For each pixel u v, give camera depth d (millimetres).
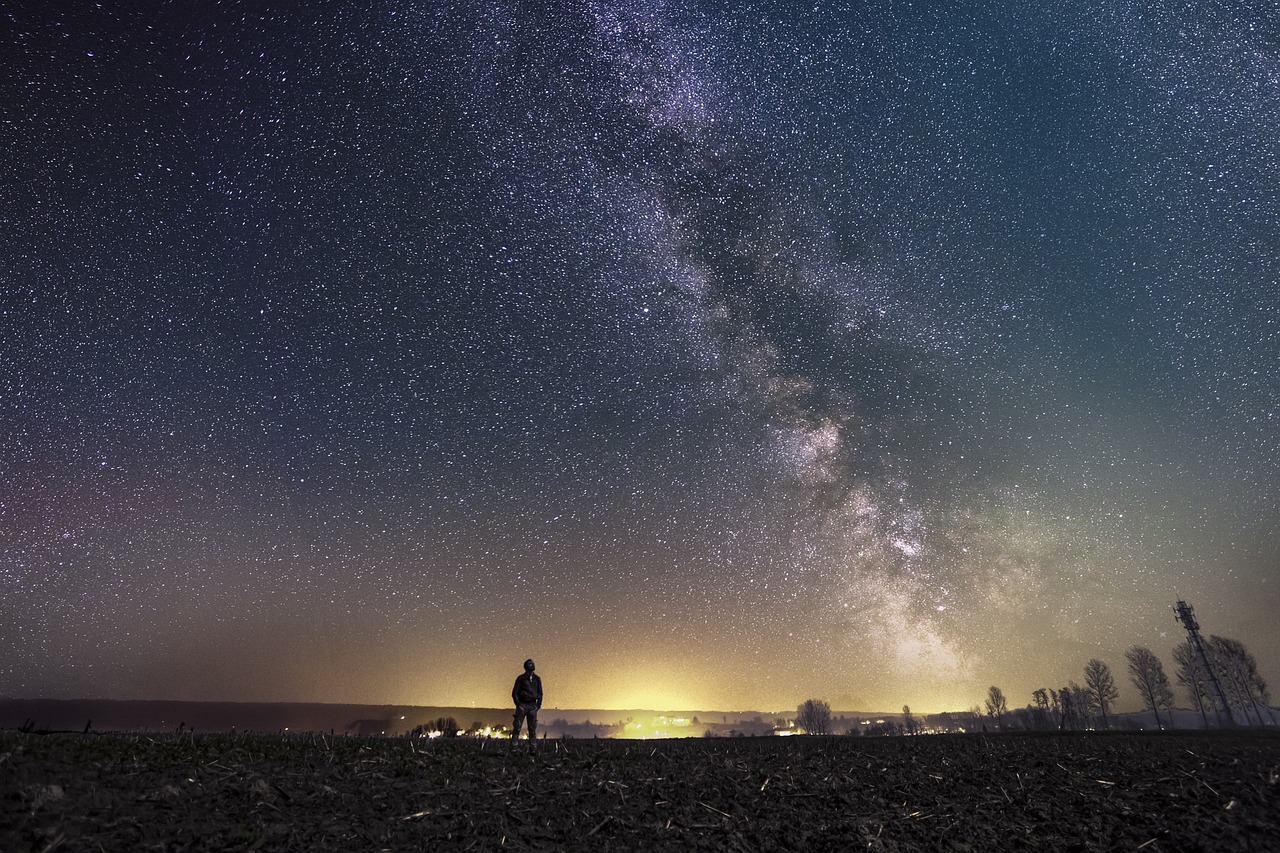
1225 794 10133
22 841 5805
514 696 16297
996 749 17391
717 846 7957
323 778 9828
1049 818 9336
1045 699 76750
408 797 9148
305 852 6590
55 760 8562
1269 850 7648
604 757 14391
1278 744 18578
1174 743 19109
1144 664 75688
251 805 7887
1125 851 7941
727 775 12180
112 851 5965
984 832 8734
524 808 9078
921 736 24000
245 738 14984
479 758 13250
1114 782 11453
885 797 10562
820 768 13266
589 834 8117
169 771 8914
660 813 9164
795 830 8703
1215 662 70312
